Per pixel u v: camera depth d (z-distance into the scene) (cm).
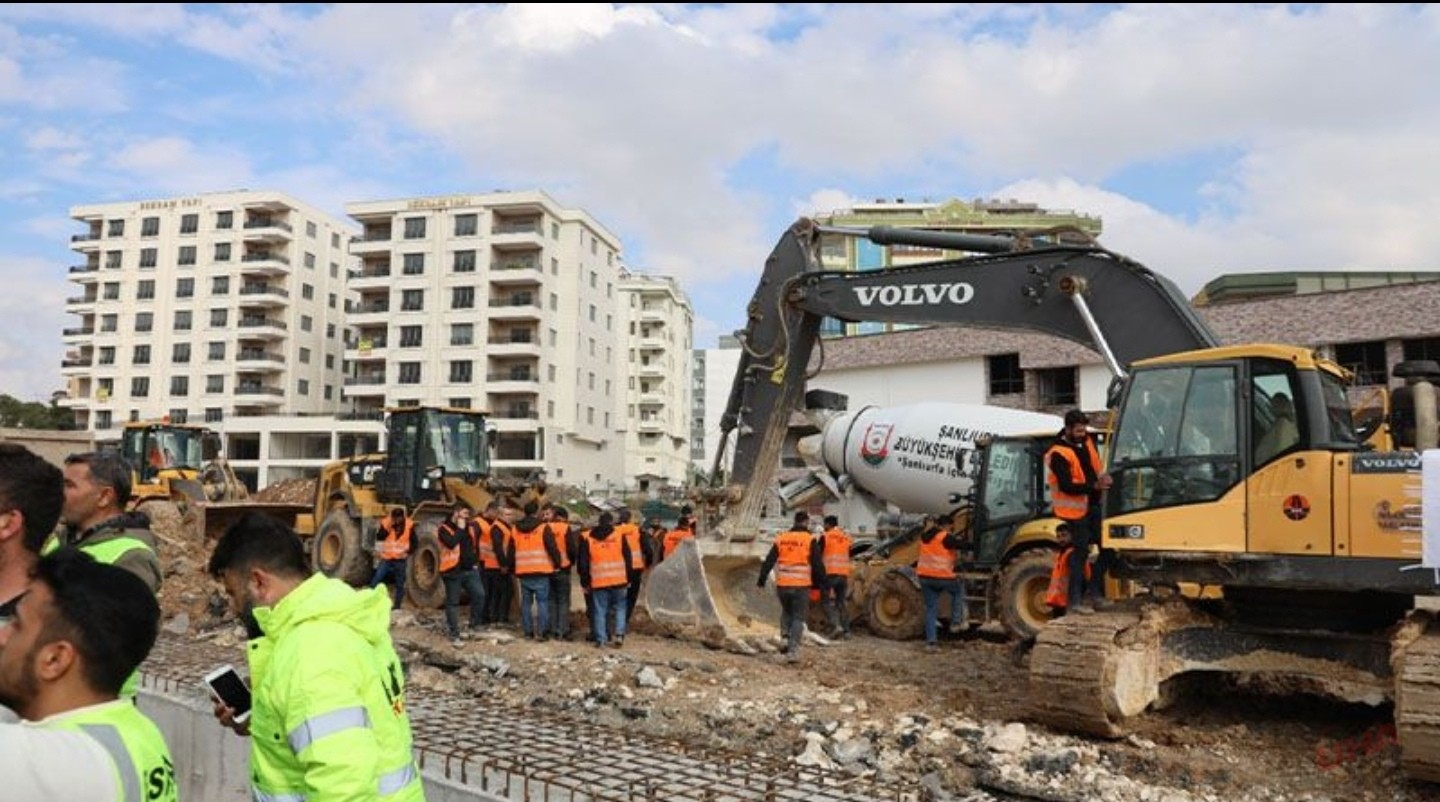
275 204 7106
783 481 3228
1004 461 1383
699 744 836
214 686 351
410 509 1653
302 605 309
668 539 1480
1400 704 650
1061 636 793
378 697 317
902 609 1405
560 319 6675
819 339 1291
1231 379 795
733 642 1211
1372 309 2761
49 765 229
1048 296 1075
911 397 3503
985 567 1365
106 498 475
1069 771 711
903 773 745
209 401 7031
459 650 1206
